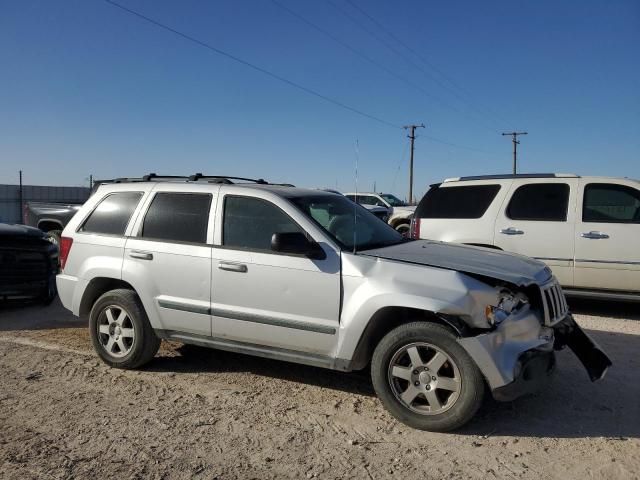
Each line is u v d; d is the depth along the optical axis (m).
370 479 3.50
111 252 5.56
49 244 8.59
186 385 5.12
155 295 5.29
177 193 5.44
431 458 3.77
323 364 4.61
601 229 7.66
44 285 8.32
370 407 4.63
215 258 5.00
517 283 4.18
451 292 4.09
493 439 4.05
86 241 5.74
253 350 4.93
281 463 3.70
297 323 4.62
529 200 8.20
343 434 4.13
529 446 3.95
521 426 4.27
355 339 4.40
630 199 7.63
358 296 4.38
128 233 5.54
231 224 5.07
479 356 3.97
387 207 22.36
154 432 4.13
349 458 3.77
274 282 4.72
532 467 3.66
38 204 14.44
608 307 8.59
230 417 4.41
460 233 8.50
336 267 4.52
